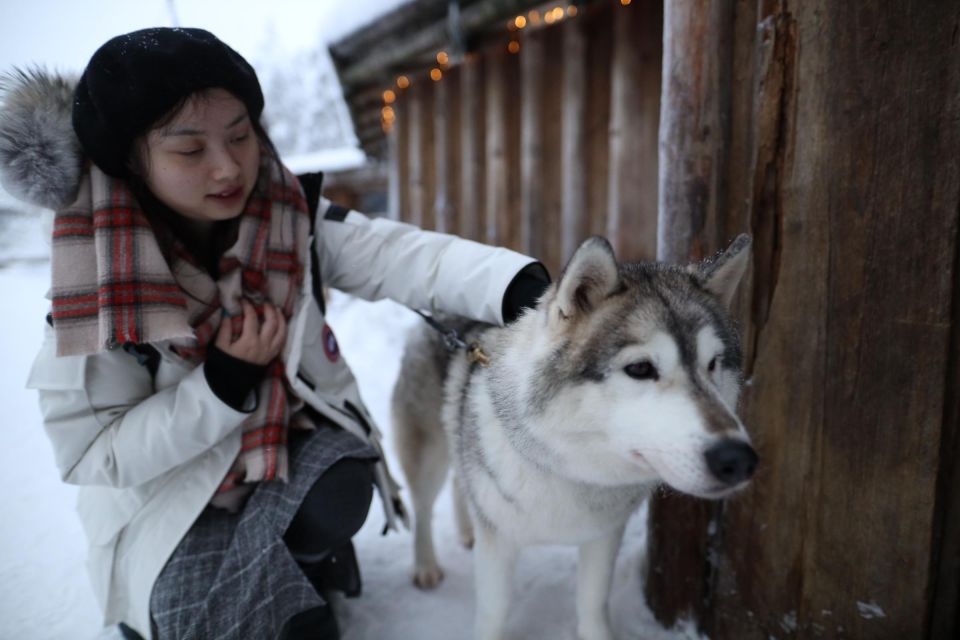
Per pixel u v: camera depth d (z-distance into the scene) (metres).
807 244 1.46
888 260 1.35
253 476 1.60
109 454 1.49
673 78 1.69
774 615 1.67
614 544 1.75
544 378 1.46
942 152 1.25
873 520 1.45
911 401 1.36
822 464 1.52
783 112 1.47
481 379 1.75
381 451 2.03
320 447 1.74
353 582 2.02
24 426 3.61
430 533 2.27
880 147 1.32
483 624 1.81
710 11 1.58
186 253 1.55
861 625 1.51
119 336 1.33
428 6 4.98
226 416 1.51
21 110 1.29
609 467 1.49
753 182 1.56
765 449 1.63
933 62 1.24
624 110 3.82
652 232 3.80
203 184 1.42
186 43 1.31
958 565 1.44
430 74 5.46
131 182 1.46
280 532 1.60
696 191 1.68
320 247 1.94
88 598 2.10
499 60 4.71
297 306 1.70
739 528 1.72
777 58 1.46
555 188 4.49
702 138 1.65
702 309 1.46
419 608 2.08
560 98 4.35
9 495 2.86
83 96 1.31
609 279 1.43
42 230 1.47
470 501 1.80
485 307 1.78
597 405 1.39
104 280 1.34
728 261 1.48
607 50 3.99
